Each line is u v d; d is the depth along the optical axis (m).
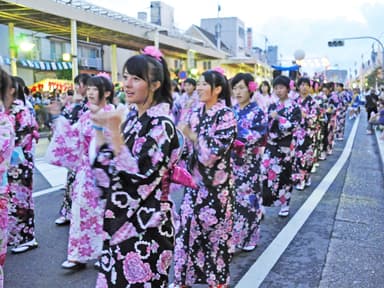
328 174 8.16
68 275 3.64
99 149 2.04
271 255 4.08
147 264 2.11
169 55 27.67
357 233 4.71
